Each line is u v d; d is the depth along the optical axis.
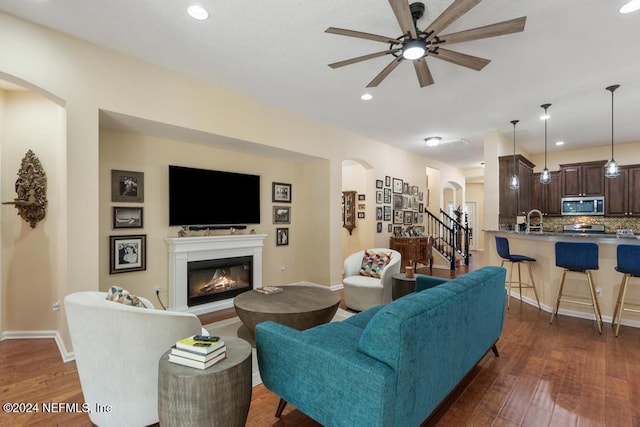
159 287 3.92
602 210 6.59
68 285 2.68
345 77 3.53
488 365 2.64
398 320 1.43
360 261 4.64
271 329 1.90
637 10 2.32
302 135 4.83
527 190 6.45
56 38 2.65
